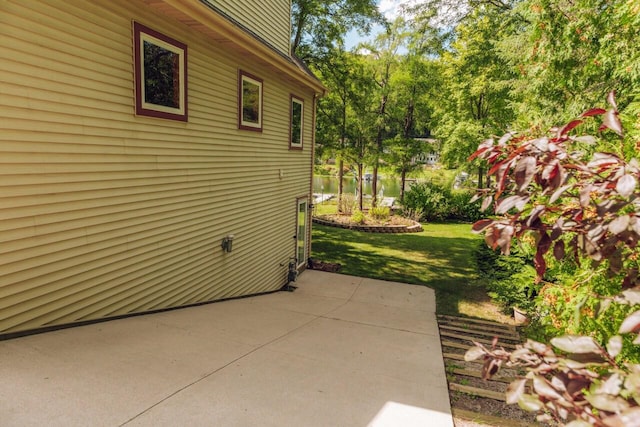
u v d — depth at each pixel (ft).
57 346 12.20
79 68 13.64
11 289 12.00
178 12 17.12
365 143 70.85
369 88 61.36
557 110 25.11
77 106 13.65
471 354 5.16
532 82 26.32
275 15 31.73
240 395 11.17
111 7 14.73
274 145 30.19
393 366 15.46
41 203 12.67
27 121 12.07
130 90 15.84
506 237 5.20
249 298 25.90
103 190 14.93
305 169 38.01
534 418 13.08
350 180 143.33
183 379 11.56
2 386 9.64
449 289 34.01
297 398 11.52
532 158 4.79
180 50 18.47
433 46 56.85
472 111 62.34
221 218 23.29
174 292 19.54
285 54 34.06
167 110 17.95
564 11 22.54
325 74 58.44
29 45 12.00
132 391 10.39
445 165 72.95
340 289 32.58
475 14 52.24
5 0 11.30
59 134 13.09
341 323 21.63
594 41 21.68
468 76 57.77
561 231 5.12
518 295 26.03
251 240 27.40
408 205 73.05
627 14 17.80
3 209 11.60
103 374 11.00
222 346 14.87
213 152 21.94
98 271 15.02
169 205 18.69
